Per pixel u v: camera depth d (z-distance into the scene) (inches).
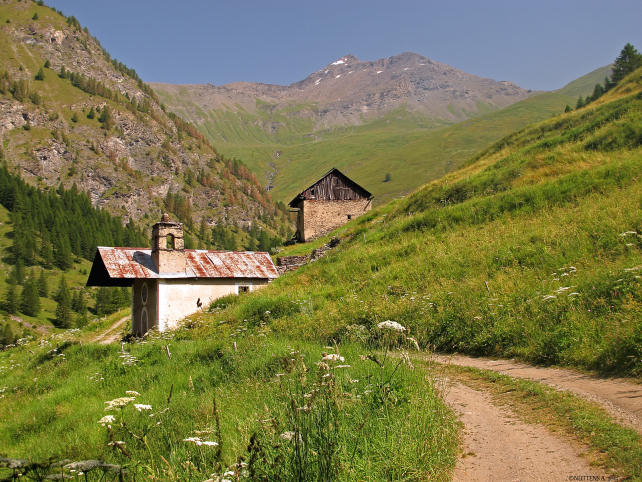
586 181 887.1
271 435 213.3
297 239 2422.5
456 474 208.8
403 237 1061.8
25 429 451.5
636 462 192.7
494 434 251.8
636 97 1485.0
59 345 829.8
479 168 1521.9
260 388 384.8
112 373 590.2
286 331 681.6
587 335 381.7
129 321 1771.7
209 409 356.2
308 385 266.4
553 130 1624.0
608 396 281.7
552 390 310.3
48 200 7549.2
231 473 165.5
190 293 1293.1
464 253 776.9
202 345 629.9
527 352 414.0
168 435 301.1
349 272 969.5
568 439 231.6
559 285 499.8
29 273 5541.3
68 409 482.9
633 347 328.2
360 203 2377.0
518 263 658.2
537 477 196.4
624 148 1051.9
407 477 197.3
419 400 274.5
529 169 1149.1
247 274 1385.3
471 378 376.5
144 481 224.8
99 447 310.5
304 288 965.2
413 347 453.7
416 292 685.9
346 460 200.4
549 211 851.4
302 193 2309.3
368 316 623.8
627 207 682.8
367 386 284.0
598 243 598.2
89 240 6771.7
